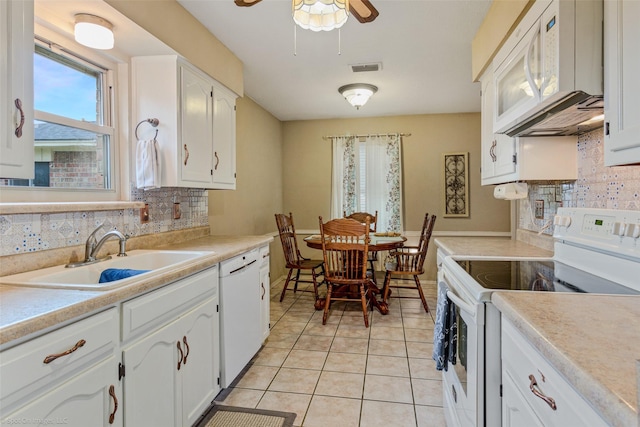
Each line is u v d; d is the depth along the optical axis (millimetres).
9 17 1058
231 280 2045
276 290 4359
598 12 1188
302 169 4895
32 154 1137
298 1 1410
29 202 1506
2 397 814
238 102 3576
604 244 1382
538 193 2295
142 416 1303
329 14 1546
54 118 1675
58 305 989
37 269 1463
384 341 2773
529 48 1425
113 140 2016
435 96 3791
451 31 2369
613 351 683
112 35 1692
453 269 1612
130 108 2064
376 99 3904
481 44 2275
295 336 2881
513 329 1006
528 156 1889
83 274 1566
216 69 2455
